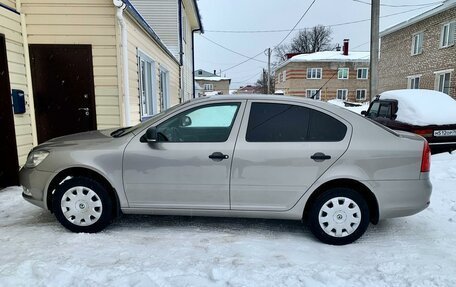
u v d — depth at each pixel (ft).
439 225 13.57
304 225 13.62
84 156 12.31
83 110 21.53
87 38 20.92
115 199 12.66
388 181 11.51
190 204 12.28
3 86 18.07
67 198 12.46
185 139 12.48
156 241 11.96
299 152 11.64
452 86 64.80
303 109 12.04
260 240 12.15
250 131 12.01
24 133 19.60
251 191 11.94
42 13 20.48
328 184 11.91
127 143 12.35
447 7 64.49
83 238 12.08
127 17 22.24
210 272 9.69
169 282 9.20
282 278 9.50
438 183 19.12
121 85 21.44
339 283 9.29
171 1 51.21
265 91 223.71
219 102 12.50
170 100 43.73
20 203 15.93
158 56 34.73
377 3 43.47
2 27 17.95
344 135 11.77
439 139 25.31
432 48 70.59
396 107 28.35
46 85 21.18
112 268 9.91
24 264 10.00
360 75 132.36
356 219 11.73
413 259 10.77
